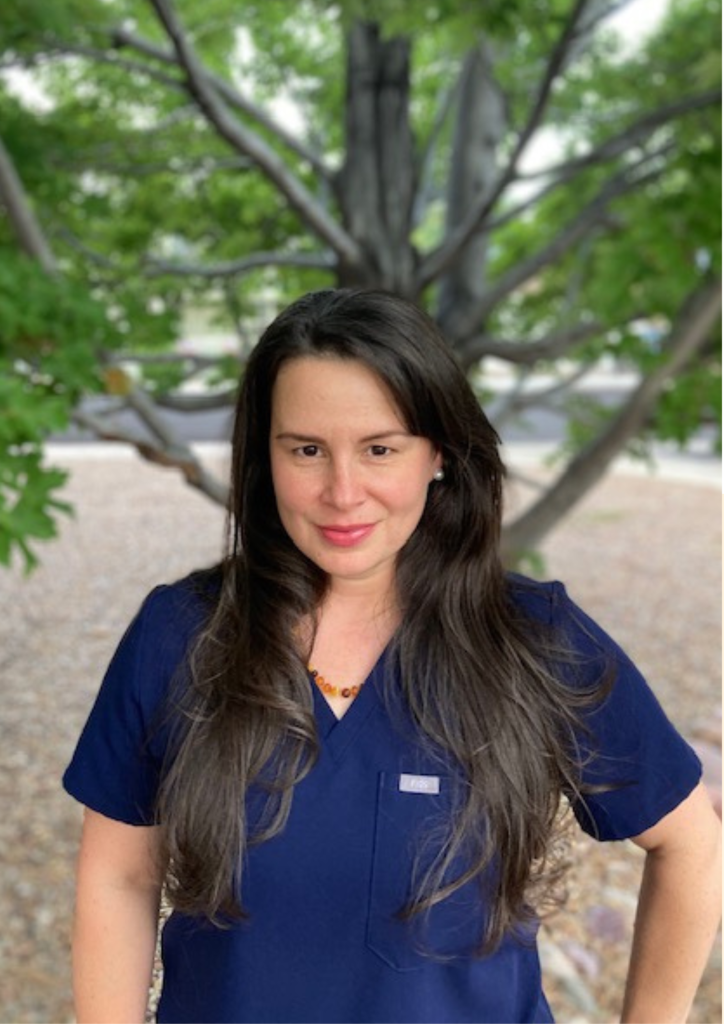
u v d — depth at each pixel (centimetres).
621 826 132
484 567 130
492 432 128
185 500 1112
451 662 126
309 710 125
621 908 343
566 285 626
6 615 726
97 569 845
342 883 124
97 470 1280
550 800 129
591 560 888
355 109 469
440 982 127
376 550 121
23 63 416
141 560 874
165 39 522
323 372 115
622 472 1334
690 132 424
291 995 125
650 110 484
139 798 131
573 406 600
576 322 557
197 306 581
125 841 134
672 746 131
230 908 124
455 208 527
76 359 328
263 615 129
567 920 333
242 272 565
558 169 424
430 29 390
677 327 432
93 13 399
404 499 120
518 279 473
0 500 269
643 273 413
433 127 550
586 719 129
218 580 137
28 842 411
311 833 123
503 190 411
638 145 492
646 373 442
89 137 490
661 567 864
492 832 124
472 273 530
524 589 137
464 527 131
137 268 494
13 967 333
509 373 2269
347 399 115
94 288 491
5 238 432
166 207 564
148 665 129
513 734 125
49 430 302
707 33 462
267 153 409
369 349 114
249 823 124
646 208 407
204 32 504
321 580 131
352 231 469
